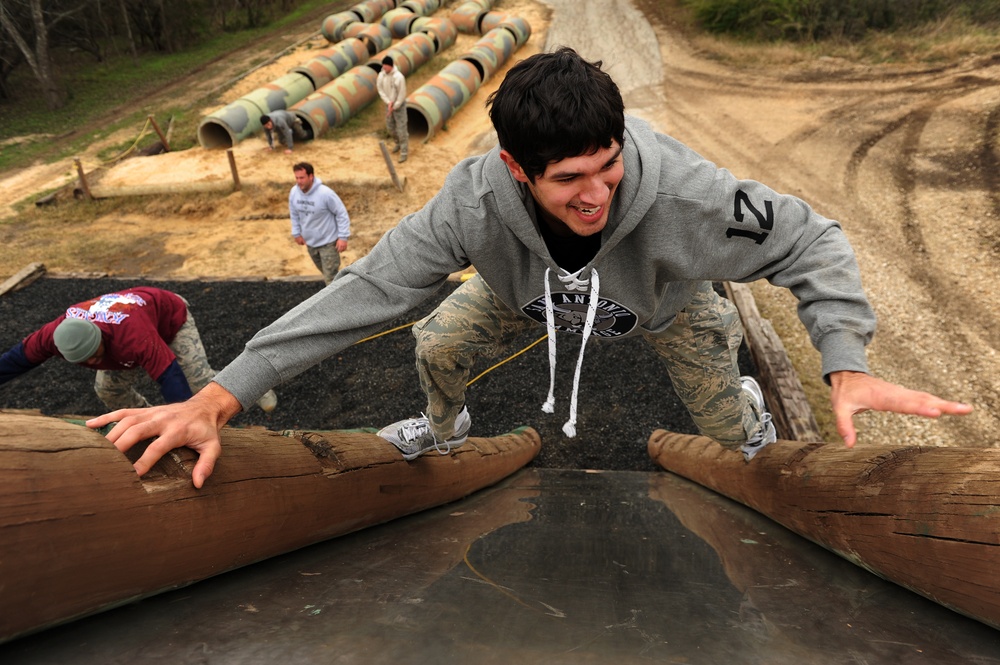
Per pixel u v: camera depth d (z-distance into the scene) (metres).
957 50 12.55
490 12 20.36
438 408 2.46
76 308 3.43
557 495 3.18
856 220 7.62
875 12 14.61
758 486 2.26
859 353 1.31
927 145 9.22
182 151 13.23
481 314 2.21
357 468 1.83
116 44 22.73
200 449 1.14
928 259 6.39
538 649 0.86
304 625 0.94
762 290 6.01
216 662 0.79
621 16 19.23
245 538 1.24
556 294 1.78
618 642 0.89
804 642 0.91
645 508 2.70
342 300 1.55
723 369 2.31
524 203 1.52
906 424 4.27
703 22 16.94
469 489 3.21
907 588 1.18
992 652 0.88
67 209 11.32
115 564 0.91
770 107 12.04
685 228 1.51
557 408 4.89
